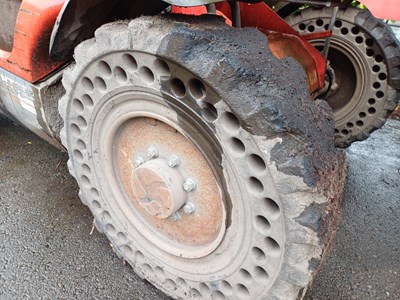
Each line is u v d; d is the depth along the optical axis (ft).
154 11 5.51
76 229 7.52
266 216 4.11
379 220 8.33
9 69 6.22
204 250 5.17
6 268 6.68
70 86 5.15
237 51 3.81
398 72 8.59
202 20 4.29
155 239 5.75
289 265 4.15
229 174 4.24
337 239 7.73
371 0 5.68
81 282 6.48
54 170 9.20
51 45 5.07
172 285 5.91
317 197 3.83
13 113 7.14
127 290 6.38
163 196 4.93
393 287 6.72
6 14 6.59
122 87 4.63
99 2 4.77
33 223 7.64
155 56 4.05
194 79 3.95
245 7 6.71
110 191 5.81
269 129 3.64
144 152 5.24
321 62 7.15
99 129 5.29
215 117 4.06
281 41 6.57
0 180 8.82
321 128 4.07
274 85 3.77
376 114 9.16
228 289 5.14
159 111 4.50
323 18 8.76
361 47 8.74
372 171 10.08
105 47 4.45
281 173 3.72
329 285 6.70
